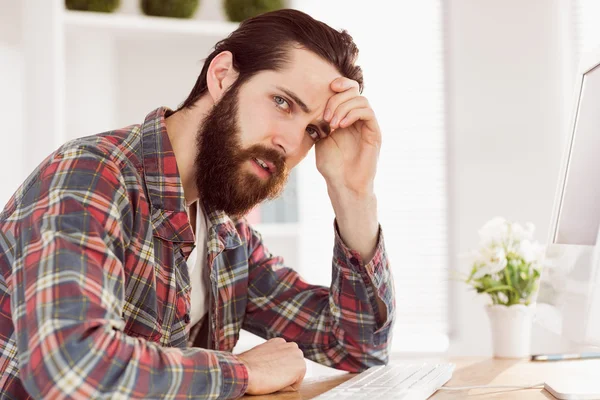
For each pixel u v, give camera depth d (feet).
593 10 10.36
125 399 2.81
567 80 10.30
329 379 4.39
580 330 3.80
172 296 3.85
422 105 10.82
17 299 2.97
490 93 10.40
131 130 3.91
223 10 9.55
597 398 3.31
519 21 10.41
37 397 2.73
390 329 4.78
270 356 3.67
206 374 3.15
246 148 3.97
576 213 4.09
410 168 10.78
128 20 8.84
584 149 4.16
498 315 5.11
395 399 3.19
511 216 10.24
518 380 4.02
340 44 4.25
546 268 4.46
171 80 9.86
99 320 2.85
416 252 10.68
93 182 3.31
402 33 10.96
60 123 8.41
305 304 4.91
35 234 3.05
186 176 4.17
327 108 4.15
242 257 4.85
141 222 3.67
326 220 10.89
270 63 4.01
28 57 8.37
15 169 9.07
